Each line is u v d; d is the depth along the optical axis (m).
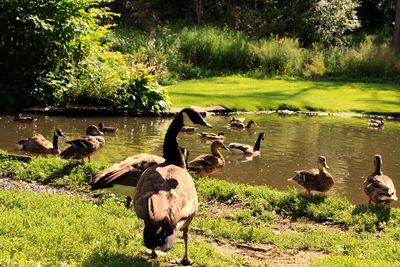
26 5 20.69
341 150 15.94
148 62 30.44
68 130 17.36
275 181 12.40
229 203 9.79
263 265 7.14
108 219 8.13
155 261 6.84
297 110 23.72
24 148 13.80
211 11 44.59
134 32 37.81
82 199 9.50
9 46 20.84
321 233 8.52
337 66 34.66
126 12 42.25
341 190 11.88
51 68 21.36
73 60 21.83
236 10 42.50
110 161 13.33
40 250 6.60
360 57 34.72
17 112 20.27
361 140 17.58
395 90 29.20
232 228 8.43
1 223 7.35
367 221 9.06
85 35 21.66
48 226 7.47
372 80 33.12
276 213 9.52
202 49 35.38
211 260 7.10
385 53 35.12
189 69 32.97
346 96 26.75
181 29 40.22
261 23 40.84
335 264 7.00
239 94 25.94
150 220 5.68
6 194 9.10
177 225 5.86
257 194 10.01
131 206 9.23
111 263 6.38
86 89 20.92
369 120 22.03
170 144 7.53
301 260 7.50
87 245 6.91
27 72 20.77
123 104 20.95
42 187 10.35
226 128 19.22
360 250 7.82
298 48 37.09
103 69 21.70
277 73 34.22
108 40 33.12
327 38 39.69
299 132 18.72
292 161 14.38
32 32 20.58
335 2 40.22
